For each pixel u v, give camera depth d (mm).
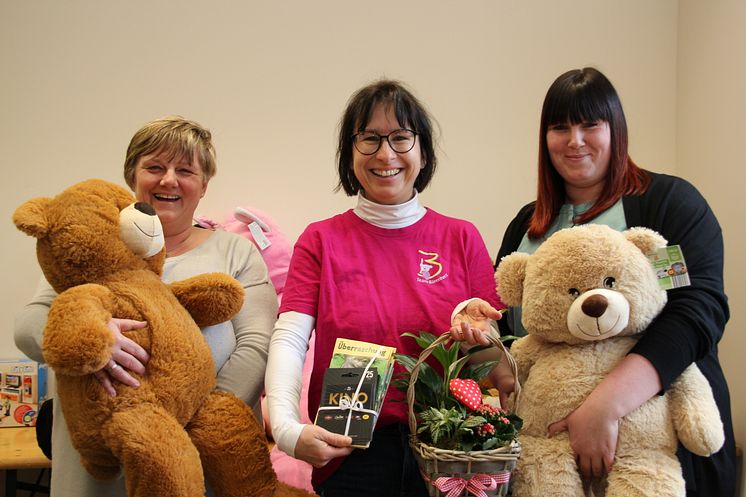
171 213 1424
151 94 2336
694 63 2221
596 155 1420
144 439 1001
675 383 1199
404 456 1202
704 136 2160
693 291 1242
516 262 1296
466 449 1052
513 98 2365
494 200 2383
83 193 1137
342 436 1060
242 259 1463
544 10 2355
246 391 1286
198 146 1445
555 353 1243
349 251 1336
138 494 1008
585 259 1177
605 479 1170
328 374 1136
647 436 1146
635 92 2354
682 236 1312
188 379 1102
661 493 1089
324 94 2375
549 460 1160
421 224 1370
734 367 1974
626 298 1158
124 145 2332
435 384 1160
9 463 1849
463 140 2375
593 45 2354
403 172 1345
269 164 2379
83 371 979
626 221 1373
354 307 1276
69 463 1228
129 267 1145
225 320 1232
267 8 2357
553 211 1519
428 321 1280
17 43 2285
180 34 2340
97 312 1017
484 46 2365
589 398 1148
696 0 2209
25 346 1300
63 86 2303
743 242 1937
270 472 1194
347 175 1446
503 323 1544
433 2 2365
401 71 2375
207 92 2354
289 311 1300
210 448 1146
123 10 2322
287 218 2389
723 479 1285
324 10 2365
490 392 1520
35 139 2299
